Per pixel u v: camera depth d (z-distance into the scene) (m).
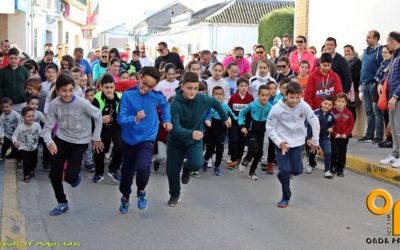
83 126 7.32
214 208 7.84
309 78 10.90
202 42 51.84
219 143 10.03
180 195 8.57
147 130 7.30
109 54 13.95
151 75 7.20
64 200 7.50
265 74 11.45
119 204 8.03
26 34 23.69
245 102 10.34
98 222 7.15
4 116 10.34
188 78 7.34
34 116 9.54
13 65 10.83
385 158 10.61
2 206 7.59
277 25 32.06
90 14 44.72
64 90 7.14
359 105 13.72
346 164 10.88
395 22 12.96
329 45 11.62
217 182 9.55
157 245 6.29
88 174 10.10
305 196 8.57
